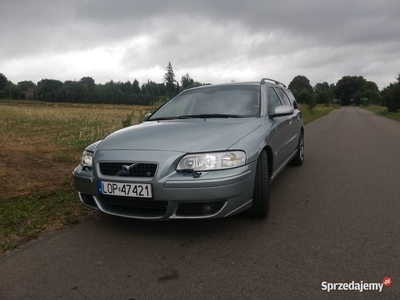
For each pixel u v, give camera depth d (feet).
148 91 412.16
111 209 9.66
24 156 21.26
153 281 7.32
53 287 7.22
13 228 10.61
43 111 86.63
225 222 10.55
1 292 7.08
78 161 21.88
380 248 8.51
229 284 7.07
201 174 8.62
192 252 8.61
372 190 13.98
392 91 109.70
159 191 8.64
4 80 434.30
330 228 9.93
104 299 6.72
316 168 19.19
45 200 13.44
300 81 350.43
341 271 7.44
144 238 9.59
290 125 15.71
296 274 7.37
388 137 35.29
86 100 375.25
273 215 11.14
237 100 13.01
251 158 9.36
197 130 10.16
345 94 466.70
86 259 8.43
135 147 9.40
